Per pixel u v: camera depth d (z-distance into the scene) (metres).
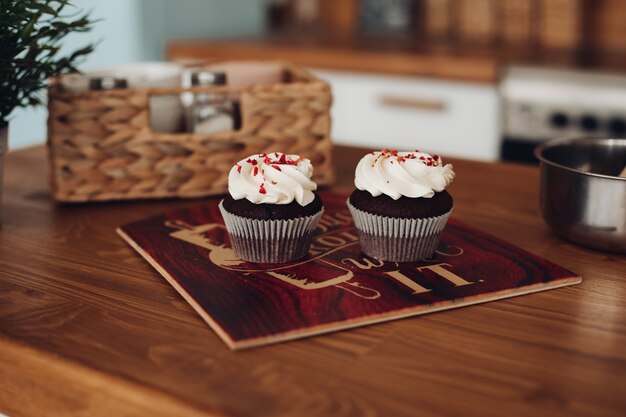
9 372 0.55
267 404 0.48
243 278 0.62
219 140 0.79
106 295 0.60
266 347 0.54
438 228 0.64
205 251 0.67
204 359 0.52
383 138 1.66
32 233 0.72
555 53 1.69
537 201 0.80
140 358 0.52
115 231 0.72
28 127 1.29
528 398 0.49
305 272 0.63
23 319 0.57
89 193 0.78
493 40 1.88
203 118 0.81
